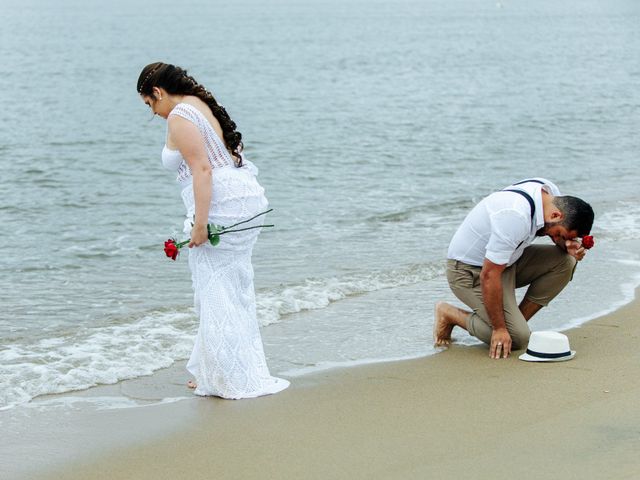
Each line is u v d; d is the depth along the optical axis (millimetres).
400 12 124250
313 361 5473
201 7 156125
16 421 4520
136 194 12258
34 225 10281
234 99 25219
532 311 5625
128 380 5230
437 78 30688
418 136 17516
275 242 9141
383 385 4906
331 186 12469
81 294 7410
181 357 5691
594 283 7195
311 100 24656
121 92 27422
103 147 16953
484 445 3943
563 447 3863
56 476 3828
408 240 9211
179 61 39688
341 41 55469
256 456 3959
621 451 3785
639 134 17656
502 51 44500
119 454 4047
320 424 4320
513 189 5152
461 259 5461
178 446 4117
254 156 15234
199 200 4594
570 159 14781
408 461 3811
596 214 10203
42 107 23266
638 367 4980
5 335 6215
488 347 5629
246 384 4797
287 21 92375
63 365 5488
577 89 26641
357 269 8016
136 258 8727
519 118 20188
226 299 4762
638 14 97562
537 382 4789
